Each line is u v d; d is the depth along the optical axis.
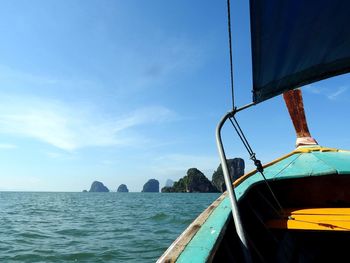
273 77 2.90
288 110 6.69
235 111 2.84
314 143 6.23
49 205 43.31
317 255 3.73
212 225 2.61
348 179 4.56
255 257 3.00
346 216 3.60
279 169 4.96
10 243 12.46
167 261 1.91
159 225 18.09
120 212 29.02
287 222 3.53
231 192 2.25
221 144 2.52
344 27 2.57
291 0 2.64
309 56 2.76
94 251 10.89
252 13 2.78
